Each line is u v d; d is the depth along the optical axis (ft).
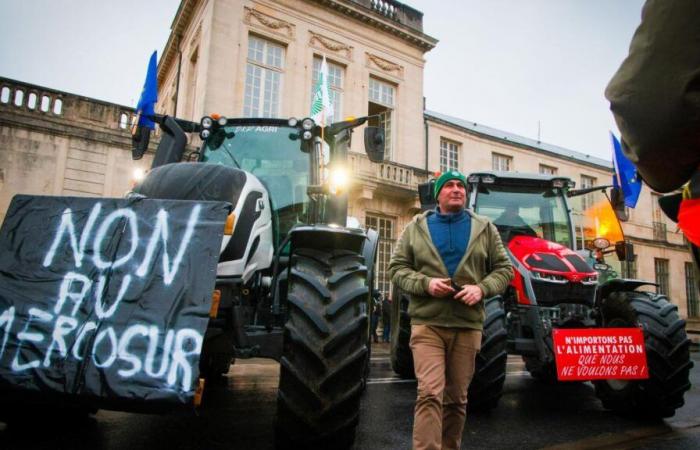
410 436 10.98
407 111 55.06
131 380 6.99
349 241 9.28
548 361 13.15
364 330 8.34
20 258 7.98
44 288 7.70
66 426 10.34
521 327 14.19
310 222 12.52
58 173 34.91
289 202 12.60
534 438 10.98
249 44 45.60
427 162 59.06
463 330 7.93
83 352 7.20
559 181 17.98
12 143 33.65
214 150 13.53
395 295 19.65
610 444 10.55
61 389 6.98
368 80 52.49
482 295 7.77
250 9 45.42
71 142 35.65
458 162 63.21
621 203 16.79
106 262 7.90
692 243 3.31
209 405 13.25
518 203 17.99
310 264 8.80
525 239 16.02
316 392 7.79
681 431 11.76
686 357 12.39
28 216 8.39
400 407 14.08
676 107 2.85
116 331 7.32
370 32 53.21
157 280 7.72
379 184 48.60
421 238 8.64
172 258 7.90
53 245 8.08
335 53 50.44
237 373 19.52
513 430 11.63
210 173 9.44
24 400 7.18
